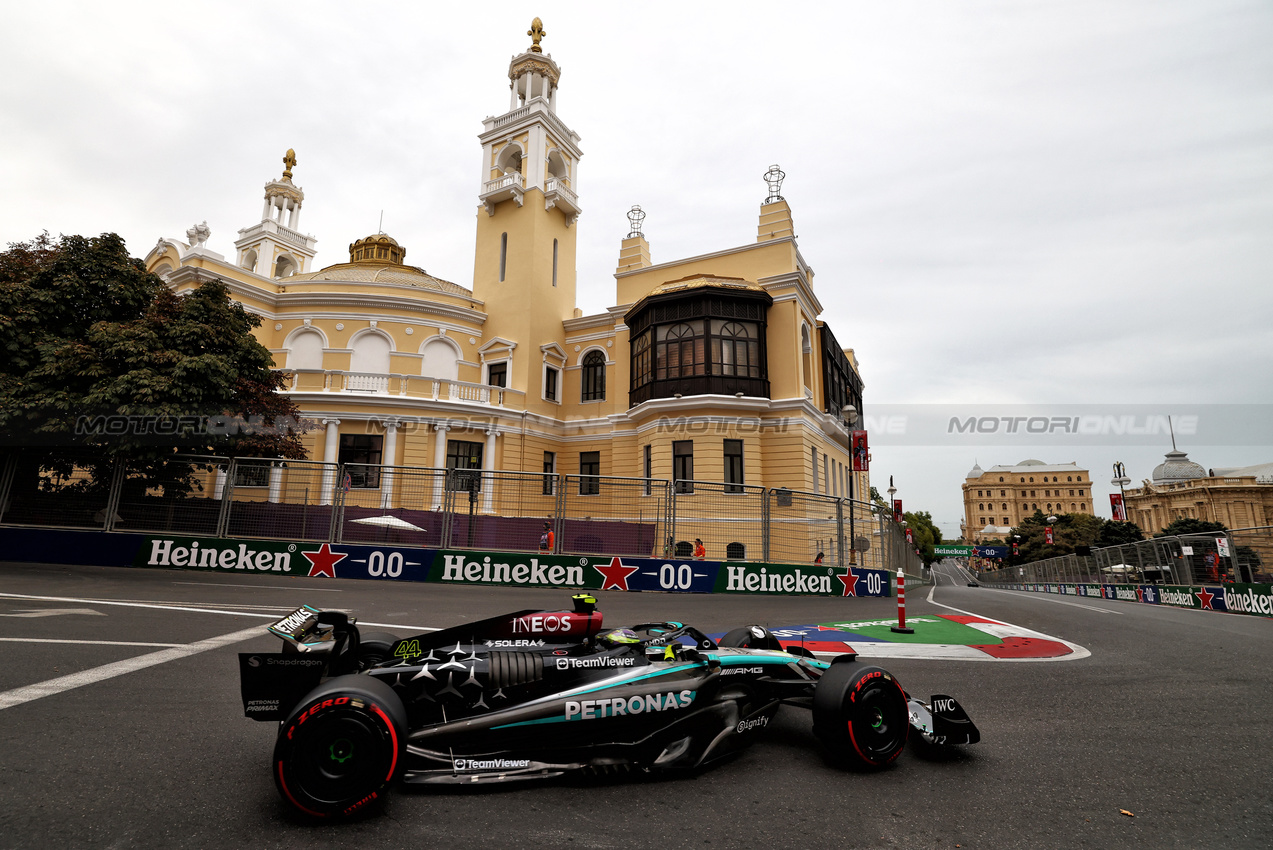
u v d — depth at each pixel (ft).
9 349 46.88
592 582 47.01
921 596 68.54
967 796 11.97
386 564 46.24
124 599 32.65
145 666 19.88
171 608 30.68
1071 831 10.57
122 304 54.39
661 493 49.88
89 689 17.26
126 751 13.11
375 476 47.75
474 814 10.85
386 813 10.78
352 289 94.79
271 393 62.34
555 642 14.21
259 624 27.66
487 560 46.42
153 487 47.55
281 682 12.10
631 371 92.17
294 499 47.21
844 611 41.39
